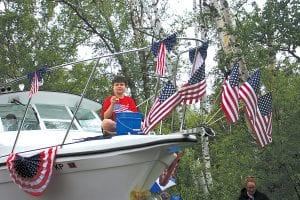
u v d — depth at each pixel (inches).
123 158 307.6
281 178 474.0
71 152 312.2
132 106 350.3
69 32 891.4
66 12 866.1
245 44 538.0
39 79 328.8
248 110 332.5
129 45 769.6
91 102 391.9
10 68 925.2
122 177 311.3
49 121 366.9
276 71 531.5
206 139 585.9
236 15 565.6
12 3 946.1
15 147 334.3
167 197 406.3
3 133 354.3
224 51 544.4
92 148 310.5
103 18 800.3
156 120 309.7
